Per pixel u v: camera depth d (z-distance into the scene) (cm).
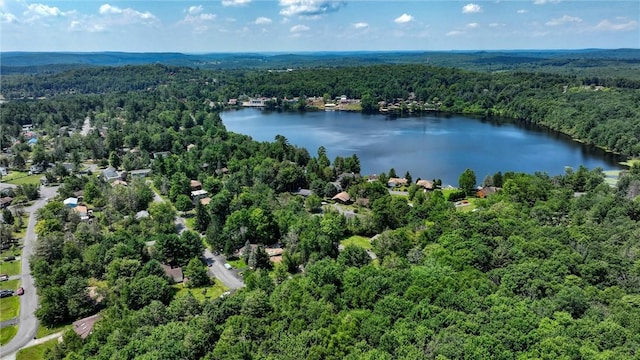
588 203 16038
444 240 12588
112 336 8706
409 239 13738
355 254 12450
